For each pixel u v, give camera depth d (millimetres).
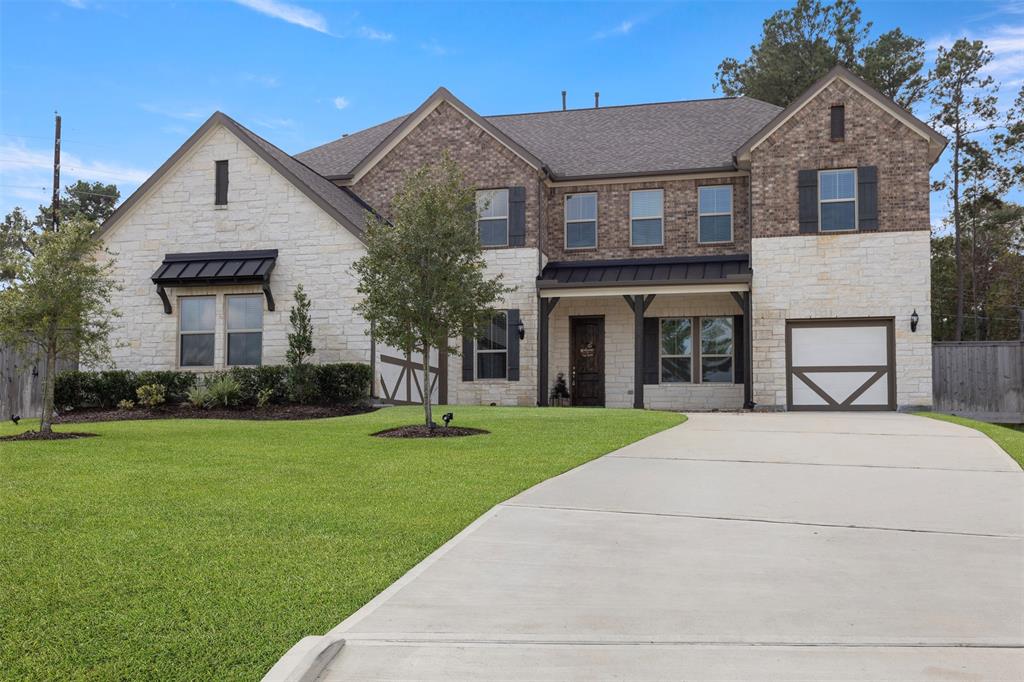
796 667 4309
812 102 21906
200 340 20391
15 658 4363
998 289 42438
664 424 15305
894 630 4805
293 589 5465
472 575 5816
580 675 4211
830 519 7516
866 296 21391
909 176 21328
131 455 10984
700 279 22078
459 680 4156
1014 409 21375
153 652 4434
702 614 5062
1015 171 38031
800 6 41156
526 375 23203
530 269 23344
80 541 6535
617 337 24328
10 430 14734
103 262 20797
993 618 4992
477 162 23891
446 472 9766
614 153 25438
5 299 12852
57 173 31484
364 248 19469
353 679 4172
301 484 8977
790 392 21797
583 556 6309
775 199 22016
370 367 19094
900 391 21094
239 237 20234
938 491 8828
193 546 6449
